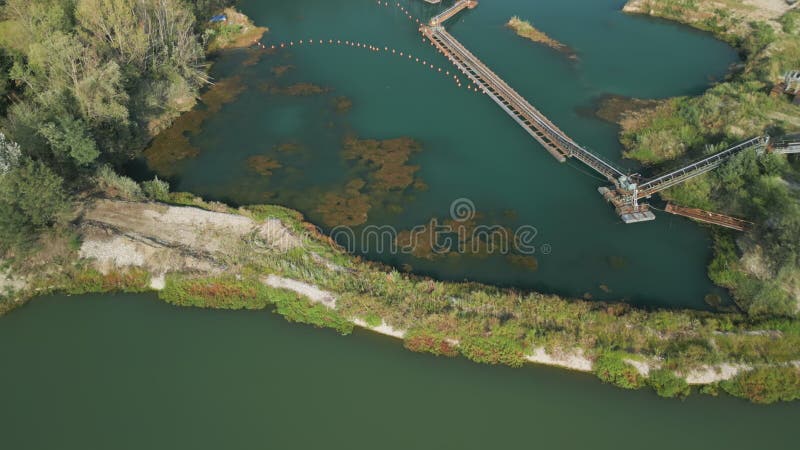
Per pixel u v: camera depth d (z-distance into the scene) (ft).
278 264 248.11
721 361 213.87
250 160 317.83
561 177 306.96
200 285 244.63
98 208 274.16
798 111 322.34
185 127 341.82
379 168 312.29
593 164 307.99
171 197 285.23
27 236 247.29
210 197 293.02
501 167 313.53
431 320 226.17
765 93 336.29
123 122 302.45
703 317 229.45
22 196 242.58
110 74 292.20
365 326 231.71
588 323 225.97
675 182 287.69
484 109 358.43
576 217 283.18
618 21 456.86
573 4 485.15
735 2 445.78
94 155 273.54
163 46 363.97
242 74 390.83
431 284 241.55
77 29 314.14
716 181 285.02
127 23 329.31
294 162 316.40
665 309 233.55
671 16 453.99
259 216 273.75
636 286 248.73
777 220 255.09
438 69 398.42
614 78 385.70
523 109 350.23
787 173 281.54
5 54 314.14
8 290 245.04
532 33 437.17
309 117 350.64
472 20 460.14
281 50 418.31
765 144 288.92
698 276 252.83
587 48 420.36
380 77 388.98
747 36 413.59
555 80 384.68
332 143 330.13
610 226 278.46
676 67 395.75
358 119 349.20
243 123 345.72
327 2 492.54
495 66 399.44
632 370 214.07
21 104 283.59
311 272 245.24
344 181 303.68
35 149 268.00
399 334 228.02
